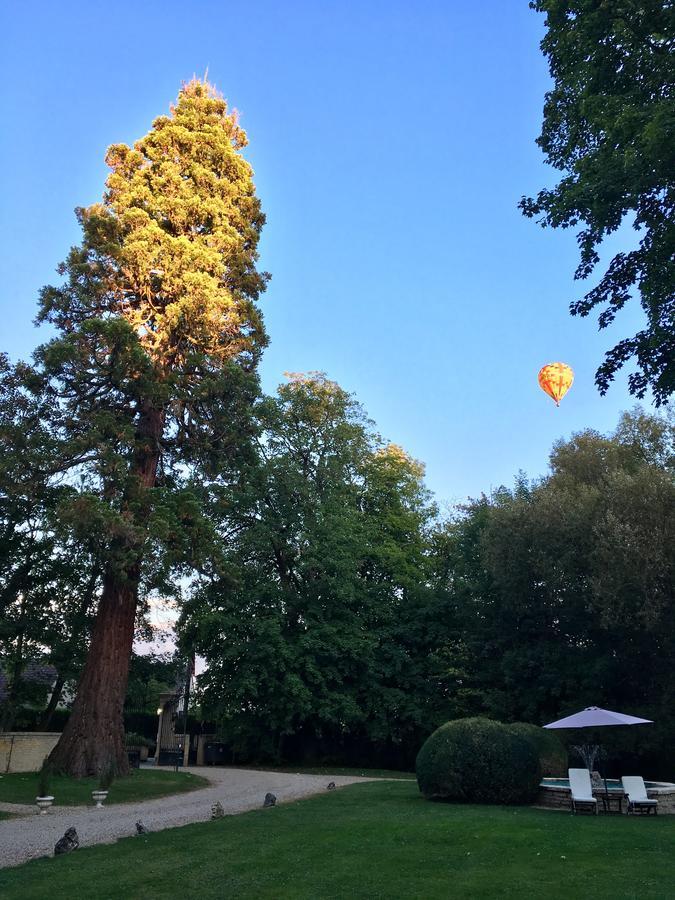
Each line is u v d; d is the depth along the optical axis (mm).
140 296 22656
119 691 19672
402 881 7453
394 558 31922
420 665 30516
